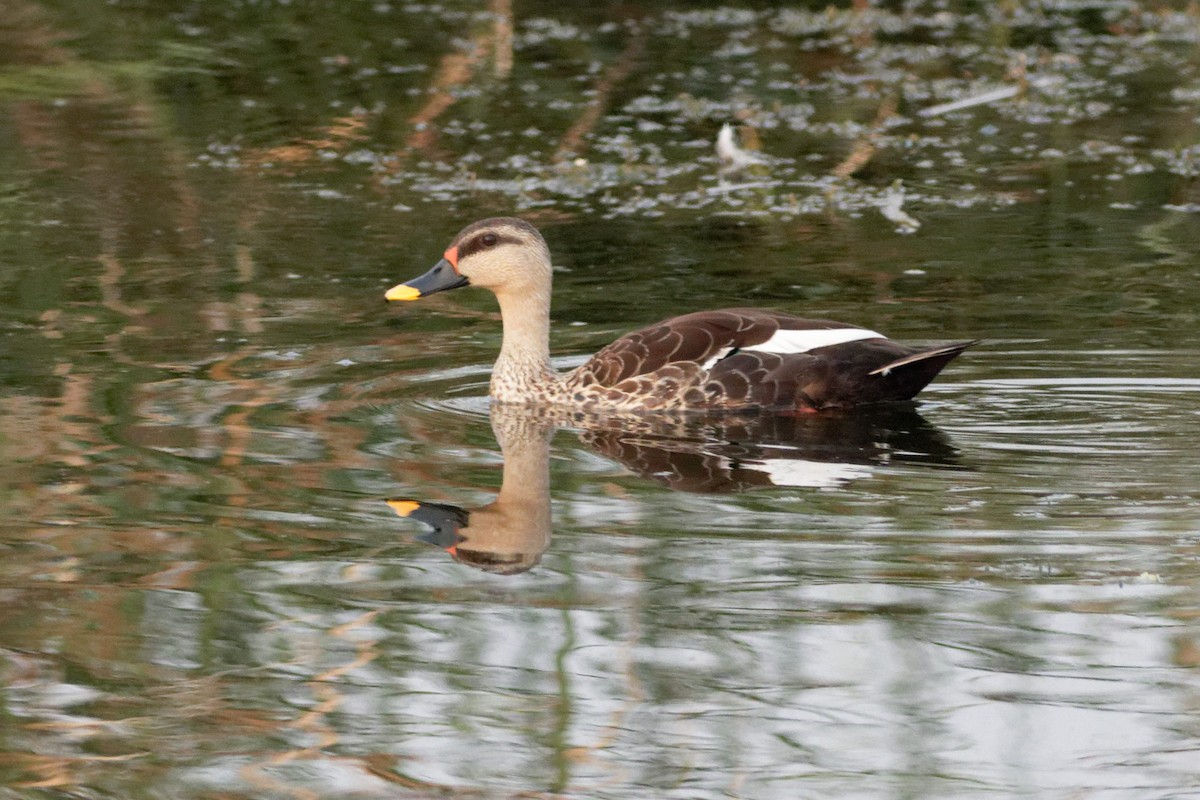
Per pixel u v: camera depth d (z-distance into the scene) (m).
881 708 8.32
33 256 18.47
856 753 7.93
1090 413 13.32
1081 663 8.70
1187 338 15.23
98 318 16.16
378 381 14.49
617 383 14.00
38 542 10.49
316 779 7.79
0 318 16.09
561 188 21.72
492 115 25.12
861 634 9.09
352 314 16.53
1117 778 7.65
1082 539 10.39
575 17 30.56
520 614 9.44
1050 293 16.80
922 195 21.14
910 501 11.23
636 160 22.84
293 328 15.98
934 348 13.91
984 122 24.72
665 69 27.48
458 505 11.26
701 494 11.48
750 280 17.55
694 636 9.12
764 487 11.60
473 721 8.27
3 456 12.09
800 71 27.41
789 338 13.99
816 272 17.81
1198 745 7.90
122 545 10.47
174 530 10.73
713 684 8.59
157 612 9.50
